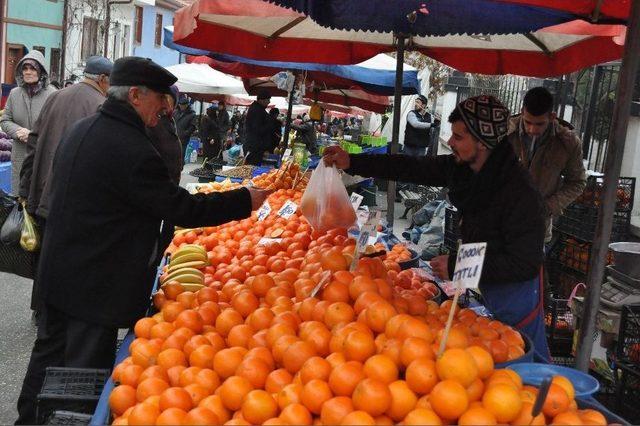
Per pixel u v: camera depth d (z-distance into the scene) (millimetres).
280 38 6852
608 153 3670
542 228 3404
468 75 19375
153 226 3816
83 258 3660
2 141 10844
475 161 3488
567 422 2330
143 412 2561
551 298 5957
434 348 2617
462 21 4676
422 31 4754
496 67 6902
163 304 3891
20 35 23781
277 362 2879
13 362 6141
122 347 3477
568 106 11969
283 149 12602
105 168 3607
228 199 3846
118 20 32312
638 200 9781
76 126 3803
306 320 3160
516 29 4676
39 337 4047
